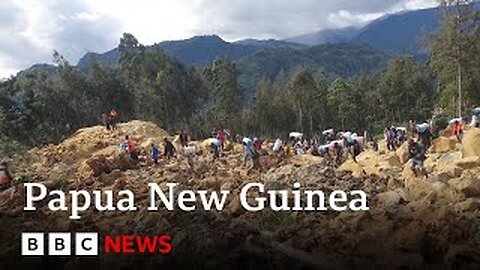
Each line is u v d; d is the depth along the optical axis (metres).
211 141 30.77
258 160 25.81
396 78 83.19
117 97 67.19
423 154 19.89
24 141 54.81
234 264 11.99
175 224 14.55
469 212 13.67
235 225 13.90
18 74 65.06
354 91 85.75
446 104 56.97
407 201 15.70
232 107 79.75
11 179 23.06
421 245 11.63
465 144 22.66
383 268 11.12
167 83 72.56
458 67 52.34
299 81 82.88
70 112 63.69
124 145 31.06
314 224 14.02
